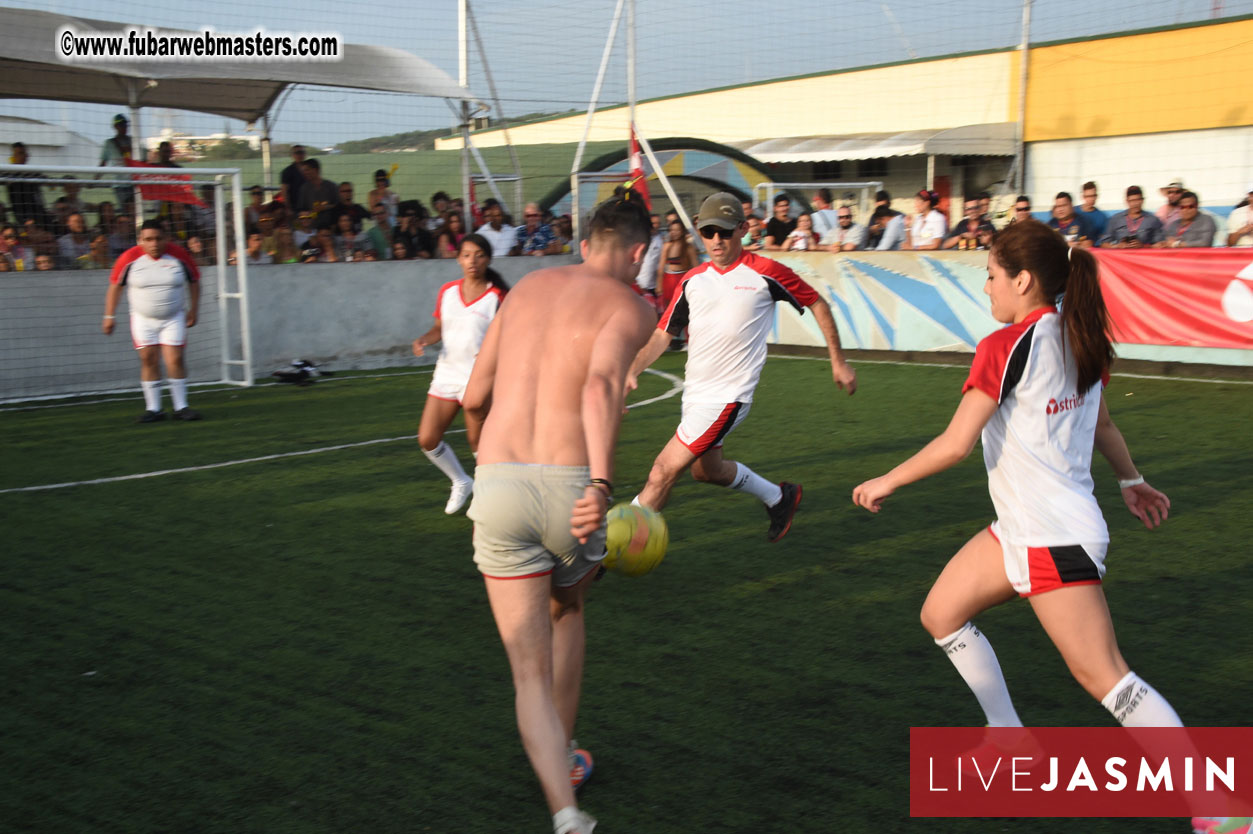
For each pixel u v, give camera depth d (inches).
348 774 125.3
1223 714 138.9
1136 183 713.6
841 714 140.2
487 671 155.8
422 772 125.8
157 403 369.7
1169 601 180.9
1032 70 751.1
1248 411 352.2
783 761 127.8
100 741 133.9
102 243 466.6
